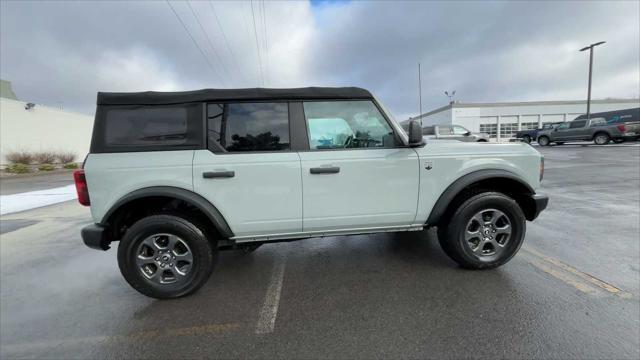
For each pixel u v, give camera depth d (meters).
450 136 16.73
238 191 2.78
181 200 2.90
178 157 2.71
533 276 2.99
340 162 2.88
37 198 8.66
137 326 2.47
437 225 3.23
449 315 2.44
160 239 2.80
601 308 2.46
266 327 2.39
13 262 3.87
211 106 2.83
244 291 2.94
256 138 2.86
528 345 2.08
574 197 6.30
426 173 3.01
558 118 37.06
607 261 3.29
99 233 2.66
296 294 2.85
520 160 3.16
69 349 2.23
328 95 2.96
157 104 2.76
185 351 2.17
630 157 12.67
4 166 18.55
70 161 22.36
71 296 2.98
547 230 4.27
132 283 2.76
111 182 2.64
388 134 3.05
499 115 37.06
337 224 2.96
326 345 2.17
